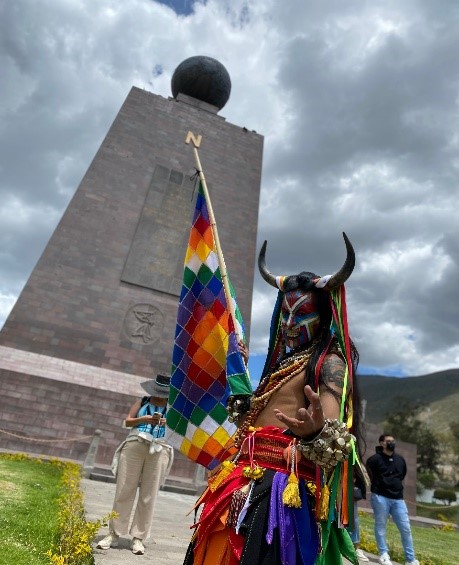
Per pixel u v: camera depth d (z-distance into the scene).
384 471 8.56
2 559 3.88
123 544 5.84
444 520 25.38
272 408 2.43
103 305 24.31
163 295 25.56
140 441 5.78
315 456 1.99
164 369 23.89
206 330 3.36
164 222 27.19
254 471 2.16
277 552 1.96
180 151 29.91
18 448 19.11
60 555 4.34
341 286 2.53
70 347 22.97
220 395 3.20
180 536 7.27
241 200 30.16
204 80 33.31
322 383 2.31
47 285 23.83
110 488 13.55
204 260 3.55
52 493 9.03
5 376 20.06
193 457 3.10
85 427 20.20
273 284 2.84
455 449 61.66
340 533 2.22
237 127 32.66
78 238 25.33
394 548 9.83
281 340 2.87
